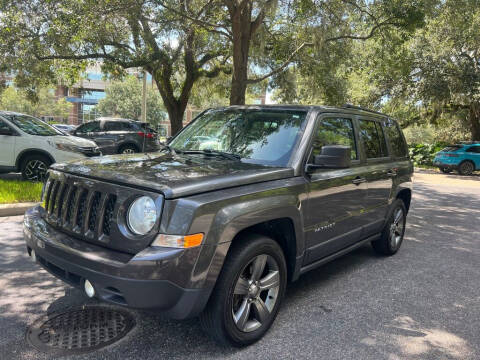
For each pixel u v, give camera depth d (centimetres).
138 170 296
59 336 302
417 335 333
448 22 1897
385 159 500
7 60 1134
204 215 258
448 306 393
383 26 1319
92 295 267
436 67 2111
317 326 338
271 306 318
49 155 904
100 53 1378
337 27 1276
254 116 400
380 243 532
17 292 378
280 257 318
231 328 283
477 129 2648
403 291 427
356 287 432
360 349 306
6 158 887
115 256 256
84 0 1084
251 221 285
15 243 525
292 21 1272
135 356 279
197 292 258
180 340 304
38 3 1068
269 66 1677
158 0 1127
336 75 1688
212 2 1281
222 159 353
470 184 1557
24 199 724
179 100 1877
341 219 399
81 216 289
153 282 244
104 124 1414
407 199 576
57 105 6462
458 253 585
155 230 251
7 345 287
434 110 2497
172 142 429
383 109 2609
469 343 324
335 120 409
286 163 341
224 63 1859
